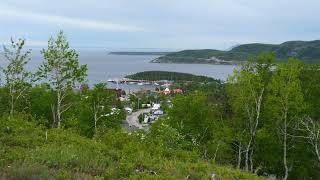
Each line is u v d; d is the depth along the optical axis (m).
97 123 38.34
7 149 12.31
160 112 100.31
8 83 32.62
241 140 30.44
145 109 123.75
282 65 29.20
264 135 28.77
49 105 36.91
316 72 31.92
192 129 33.59
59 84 33.06
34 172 9.92
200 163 13.59
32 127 16.73
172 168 12.40
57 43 32.50
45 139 14.95
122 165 11.76
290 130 31.02
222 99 37.25
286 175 29.34
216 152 29.19
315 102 31.52
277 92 29.31
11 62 32.41
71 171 10.77
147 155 13.99
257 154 31.75
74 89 35.47
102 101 39.03
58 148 12.82
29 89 36.09
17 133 15.27
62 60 32.75
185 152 16.58
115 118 40.06
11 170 9.95
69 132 18.00
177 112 34.62
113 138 17.59
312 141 28.23
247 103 30.55
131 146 14.77
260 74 30.89
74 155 11.83
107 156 13.34
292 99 28.66
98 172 11.10
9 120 16.89
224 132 30.95
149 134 23.03
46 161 11.22
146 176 11.19
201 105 34.47
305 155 30.88
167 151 16.34
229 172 13.50
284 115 29.30
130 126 68.69
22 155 11.69
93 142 15.45
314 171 31.55
